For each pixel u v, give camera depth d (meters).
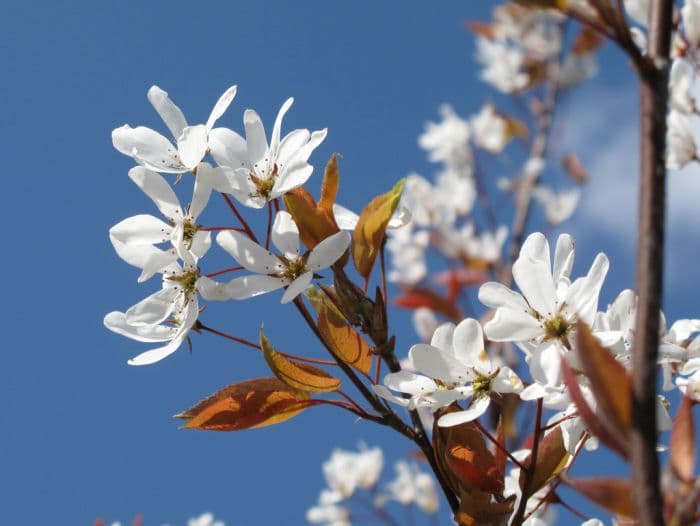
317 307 0.47
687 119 0.54
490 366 0.46
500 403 0.47
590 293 0.45
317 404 0.47
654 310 0.38
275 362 0.47
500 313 0.45
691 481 0.38
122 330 0.48
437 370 0.46
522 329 0.45
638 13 0.53
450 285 1.07
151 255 0.47
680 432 0.39
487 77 1.26
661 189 0.38
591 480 0.39
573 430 0.46
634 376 0.38
